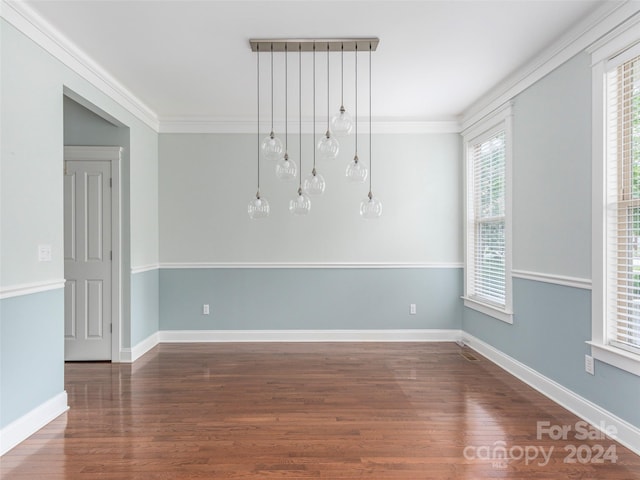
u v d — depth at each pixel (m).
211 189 5.00
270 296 5.05
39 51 2.73
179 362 4.19
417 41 3.05
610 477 2.16
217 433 2.64
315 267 5.04
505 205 3.90
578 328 2.90
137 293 4.38
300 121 4.81
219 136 5.00
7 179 2.46
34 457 2.35
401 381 3.61
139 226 4.43
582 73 2.83
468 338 4.85
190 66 3.48
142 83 3.86
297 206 3.10
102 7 2.56
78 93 3.21
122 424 2.77
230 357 4.36
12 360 2.49
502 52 3.22
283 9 2.61
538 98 3.37
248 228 5.02
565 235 3.04
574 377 2.95
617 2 2.44
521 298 3.66
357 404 3.10
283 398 3.22
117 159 4.19
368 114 4.84
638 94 2.43
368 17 2.71
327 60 3.36
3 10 2.40
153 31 2.88
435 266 5.07
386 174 5.05
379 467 2.25
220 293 5.03
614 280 2.61
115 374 3.81
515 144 3.75
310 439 2.56
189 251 5.01
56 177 2.92
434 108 4.66
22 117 2.58
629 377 2.43
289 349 4.68
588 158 2.78
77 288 4.22
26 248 2.62
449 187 5.07
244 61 3.39
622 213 2.56
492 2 2.53
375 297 5.07
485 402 3.13
